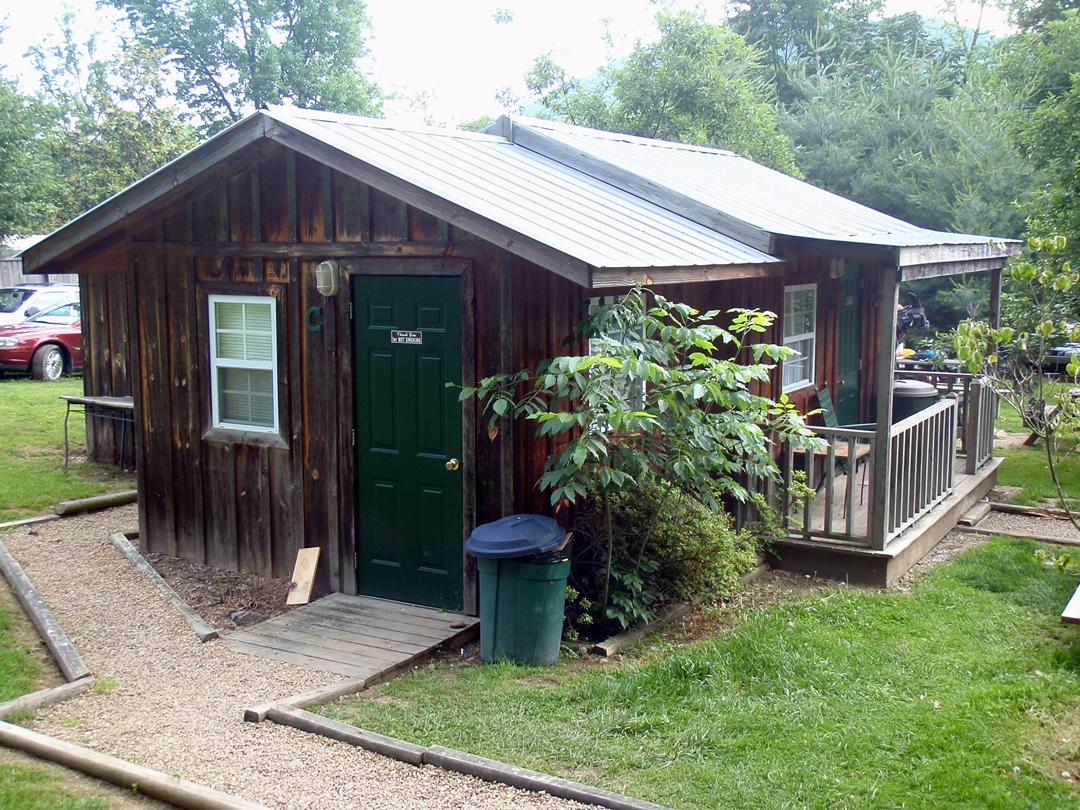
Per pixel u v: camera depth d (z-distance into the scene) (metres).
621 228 7.45
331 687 5.82
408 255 7.08
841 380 12.25
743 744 4.99
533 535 6.25
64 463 12.24
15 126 23.56
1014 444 14.27
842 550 8.11
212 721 5.38
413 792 4.52
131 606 7.36
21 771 4.69
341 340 7.51
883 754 4.82
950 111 22.91
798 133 25.30
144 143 24.03
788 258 8.62
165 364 8.64
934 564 8.66
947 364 16.75
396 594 7.49
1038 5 23.02
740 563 7.73
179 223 8.34
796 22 34.69
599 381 6.43
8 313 20.48
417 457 7.26
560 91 26.73
